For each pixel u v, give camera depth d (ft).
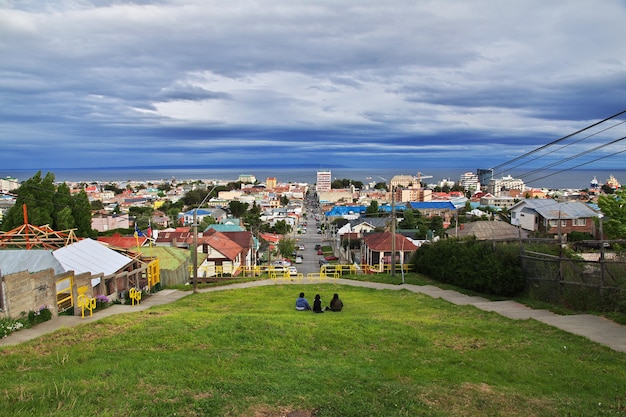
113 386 27.91
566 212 190.19
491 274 76.38
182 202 579.89
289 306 67.97
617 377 32.27
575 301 58.54
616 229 124.57
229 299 77.77
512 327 48.93
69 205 182.29
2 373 31.30
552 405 27.07
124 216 359.66
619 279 53.62
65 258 74.95
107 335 42.63
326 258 251.80
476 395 28.30
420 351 39.09
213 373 31.17
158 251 116.78
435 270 98.73
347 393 28.12
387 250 157.79
